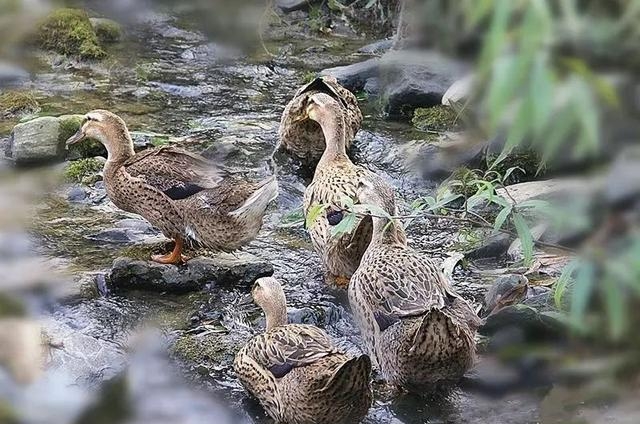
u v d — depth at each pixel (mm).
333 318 10391
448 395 8875
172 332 9969
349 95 15516
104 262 11328
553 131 4672
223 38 19781
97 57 19172
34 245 11648
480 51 4590
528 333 9266
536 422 8273
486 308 10023
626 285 5699
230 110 17156
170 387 9078
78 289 10570
